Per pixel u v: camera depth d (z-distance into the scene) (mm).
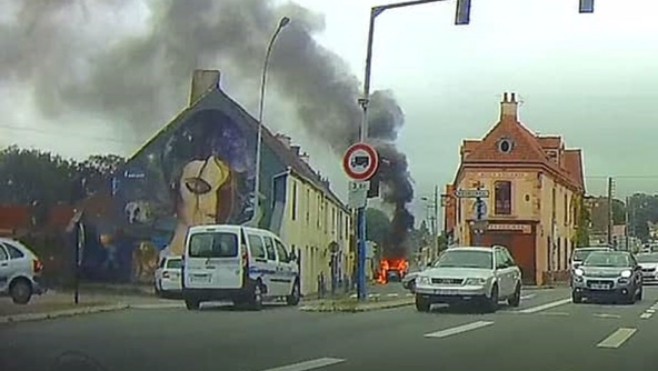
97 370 11453
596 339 16406
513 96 66875
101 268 50750
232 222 52375
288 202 51469
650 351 14586
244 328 17219
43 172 50938
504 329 18141
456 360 12859
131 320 19188
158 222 52719
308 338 15422
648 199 113250
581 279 29922
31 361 12055
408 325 18453
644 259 51812
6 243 27859
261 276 24531
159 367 11586
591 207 94250
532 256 64812
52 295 35062
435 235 68000
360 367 11875
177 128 52594
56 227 49812
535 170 65125
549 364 12695
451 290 23328
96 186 52062
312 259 56594
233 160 52562
